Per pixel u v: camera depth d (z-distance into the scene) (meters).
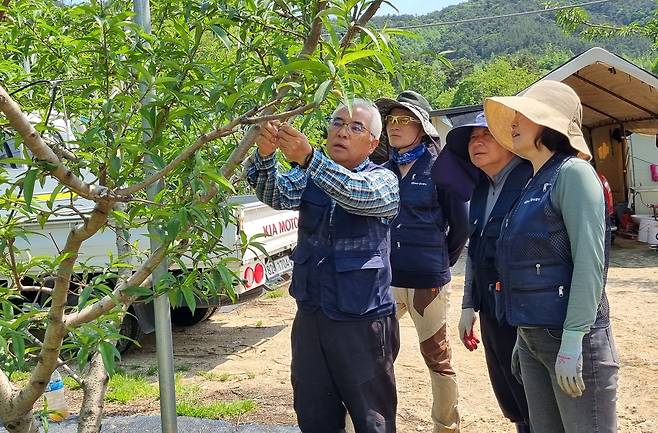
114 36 2.17
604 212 2.41
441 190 3.66
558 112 2.55
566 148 2.57
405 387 5.13
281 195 2.82
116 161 1.87
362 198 2.58
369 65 2.03
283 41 2.24
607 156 14.28
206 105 2.01
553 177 2.48
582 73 11.16
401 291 3.91
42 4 2.58
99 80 2.24
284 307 8.37
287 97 1.89
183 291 2.10
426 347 3.84
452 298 8.50
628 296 8.11
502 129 2.81
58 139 2.24
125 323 6.31
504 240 2.57
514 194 3.09
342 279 2.70
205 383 5.48
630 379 5.05
